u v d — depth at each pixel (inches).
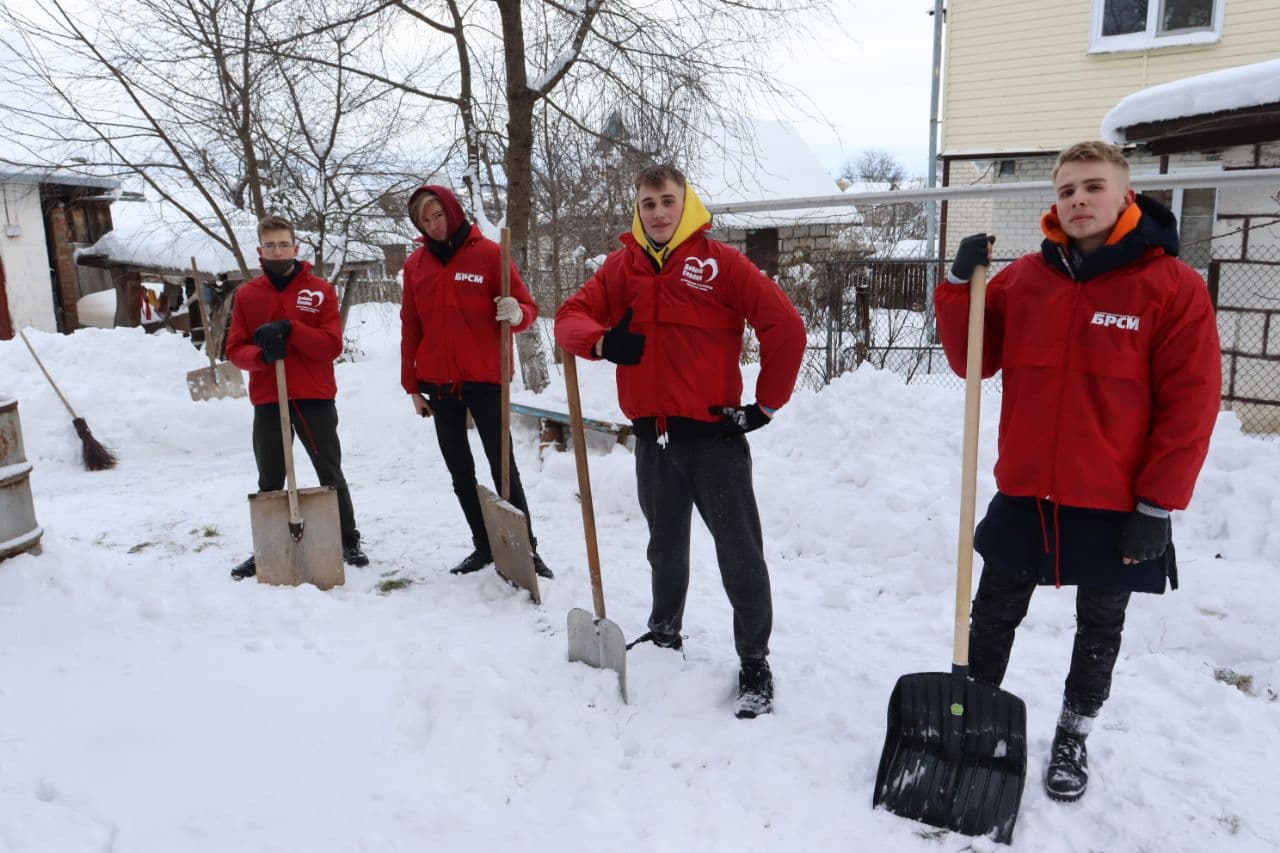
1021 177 505.4
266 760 104.5
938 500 175.8
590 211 350.0
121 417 289.6
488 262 155.6
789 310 111.0
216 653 134.0
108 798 96.2
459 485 168.1
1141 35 455.2
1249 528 156.6
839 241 731.4
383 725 112.7
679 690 121.7
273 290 166.1
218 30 311.0
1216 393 88.0
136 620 146.9
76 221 563.5
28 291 516.4
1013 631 106.3
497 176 342.3
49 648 134.9
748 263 113.4
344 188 363.6
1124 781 101.9
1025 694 120.5
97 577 160.1
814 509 187.8
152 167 341.4
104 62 301.7
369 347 445.7
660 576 129.3
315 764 104.1
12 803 94.1
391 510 218.8
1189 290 88.0
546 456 241.4
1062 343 93.2
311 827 93.4
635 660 130.5
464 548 188.4
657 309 114.6
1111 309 90.4
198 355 357.7
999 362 106.7
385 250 392.5
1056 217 93.5
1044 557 96.5
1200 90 247.6
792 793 101.2
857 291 318.3
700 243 113.8
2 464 157.8
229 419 299.4
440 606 156.8
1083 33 467.8
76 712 114.3
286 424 159.6
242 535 198.8
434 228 153.6
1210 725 112.9
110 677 124.7
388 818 95.4
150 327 470.3
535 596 155.3
